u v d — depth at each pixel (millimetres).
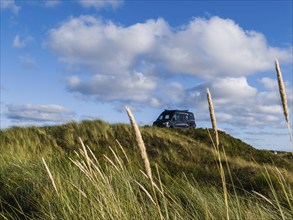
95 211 4363
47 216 5742
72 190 6266
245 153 22656
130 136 20438
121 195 5488
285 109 2363
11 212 6824
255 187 11117
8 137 17719
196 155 19047
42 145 17391
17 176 9070
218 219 4781
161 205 5266
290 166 18703
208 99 2377
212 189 7699
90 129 20172
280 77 2340
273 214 4875
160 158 18266
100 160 13539
